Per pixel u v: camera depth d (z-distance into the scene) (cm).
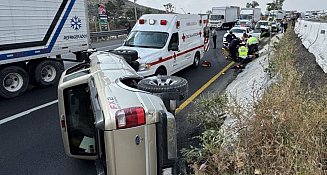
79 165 447
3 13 788
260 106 379
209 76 1087
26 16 853
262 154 293
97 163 330
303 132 306
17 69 840
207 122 484
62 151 493
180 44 1048
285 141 314
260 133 324
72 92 383
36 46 896
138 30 1025
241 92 749
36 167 444
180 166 342
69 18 1009
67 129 393
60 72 1002
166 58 938
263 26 3288
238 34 2295
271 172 273
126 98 291
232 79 1030
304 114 357
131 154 267
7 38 806
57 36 966
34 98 828
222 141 361
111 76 363
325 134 325
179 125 573
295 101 391
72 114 392
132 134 264
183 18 1076
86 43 1112
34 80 920
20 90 851
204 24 1373
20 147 511
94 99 299
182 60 1082
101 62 444
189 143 491
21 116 671
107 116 260
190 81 1006
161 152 281
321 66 768
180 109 677
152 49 928
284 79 559
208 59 1506
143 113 267
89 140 390
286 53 915
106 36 2641
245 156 293
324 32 986
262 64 1026
